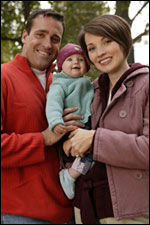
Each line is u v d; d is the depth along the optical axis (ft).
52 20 6.89
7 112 5.95
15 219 5.71
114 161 5.08
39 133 5.91
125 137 5.05
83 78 6.63
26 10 18.42
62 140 6.33
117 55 5.59
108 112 5.54
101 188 5.29
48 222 5.99
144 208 4.93
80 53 6.53
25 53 7.26
